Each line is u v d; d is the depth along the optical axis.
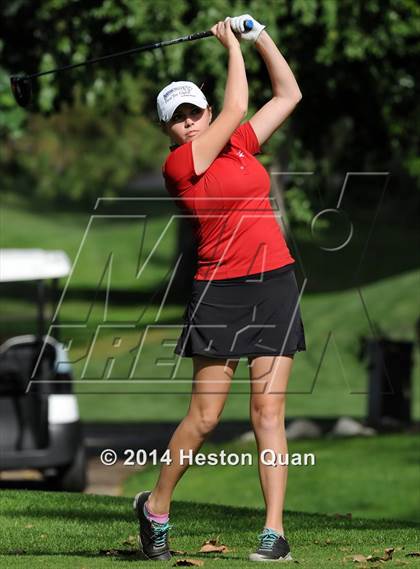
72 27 46.53
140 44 45.72
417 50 49.47
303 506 40.75
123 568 16.36
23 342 37.81
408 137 53.03
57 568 16.48
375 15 47.12
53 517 23.69
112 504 25.77
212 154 17.08
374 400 55.28
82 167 138.88
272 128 18.14
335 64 49.28
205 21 45.22
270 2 46.19
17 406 37.28
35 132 135.00
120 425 60.00
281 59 18.36
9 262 36.78
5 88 46.34
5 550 19.38
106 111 50.44
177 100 17.45
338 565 16.80
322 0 46.22
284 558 17.12
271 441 17.16
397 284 85.88
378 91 50.72
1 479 41.97
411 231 130.25
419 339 58.16
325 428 56.22
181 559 17.20
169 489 17.52
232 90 17.39
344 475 43.62
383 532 21.92
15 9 45.97
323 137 55.00
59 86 47.28
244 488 42.44
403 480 42.56
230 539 20.69
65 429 37.34
